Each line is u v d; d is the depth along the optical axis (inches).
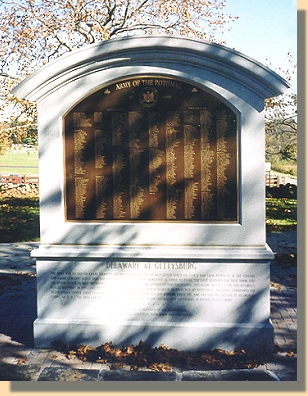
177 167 262.4
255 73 247.9
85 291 267.7
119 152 264.8
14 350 265.7
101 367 244.5
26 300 349.7
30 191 1006.4
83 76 261.4
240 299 260.8
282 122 831.1
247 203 258.8
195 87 258.1
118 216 266.4
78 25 730.8
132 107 262.2
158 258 261.1
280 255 475.5
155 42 249.8
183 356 253.9
